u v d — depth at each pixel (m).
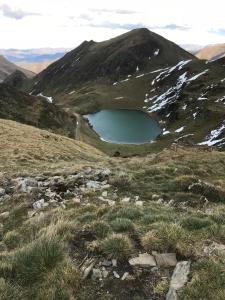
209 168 28.33
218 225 11.16
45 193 19.25
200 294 8.07
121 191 19.56
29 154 49.62
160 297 8.40
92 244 10.36
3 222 16.30
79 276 9.05
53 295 8.47
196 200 18.16
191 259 9.52
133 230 11.26
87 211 15.10
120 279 9.04
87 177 22.14
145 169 24.44
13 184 22.66
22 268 9.32
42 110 194.12
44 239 10.20
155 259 9.66
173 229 10.52
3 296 8.35
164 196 18.80
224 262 9.00
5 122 78.56
